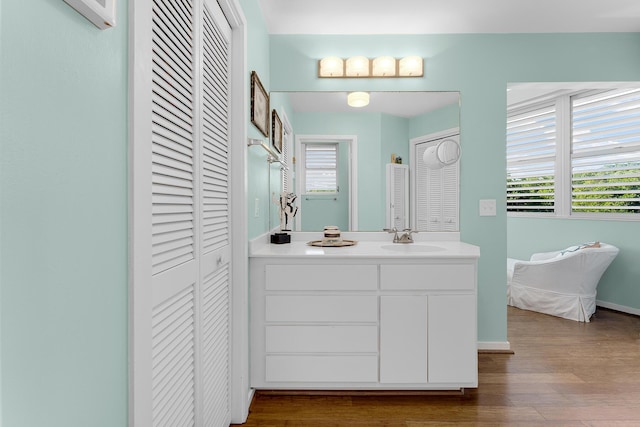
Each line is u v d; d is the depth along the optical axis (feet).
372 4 7.66
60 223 1.86
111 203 2.33
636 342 9.37
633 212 11.68
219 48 5.34
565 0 7.52
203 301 4.55
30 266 1.67
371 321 6.70
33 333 1.69
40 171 1.72
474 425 5.96
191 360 4.18
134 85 2.55
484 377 7.55
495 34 8.96
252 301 6.75
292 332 6.70
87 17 2.06
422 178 9.12
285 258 6.71
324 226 9.11
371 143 9.09
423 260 6.70
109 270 2.31
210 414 4.89
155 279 3.17
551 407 6.45
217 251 5.16
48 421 1.78
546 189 13.83
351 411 6.40
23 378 1.63
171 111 3.52
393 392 6.95
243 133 6.08
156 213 3.29
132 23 2.54
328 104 9.07
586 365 8.08
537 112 13.98
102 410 2.24
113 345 2.36
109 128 2.31
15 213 1.58
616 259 12.00
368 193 9.12
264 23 8.33
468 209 9.04
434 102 9.04
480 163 9.00
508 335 9.90
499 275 8.98
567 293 11.37
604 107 12.14
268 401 6.74
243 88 6.05
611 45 8.90
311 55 9.04
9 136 1.55
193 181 4.19
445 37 9.00
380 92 9.05
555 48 8.92
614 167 12.09
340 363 6.70
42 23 1.73
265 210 8.35
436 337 6.69
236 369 6.08
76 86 1.98
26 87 1.63
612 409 6.37
